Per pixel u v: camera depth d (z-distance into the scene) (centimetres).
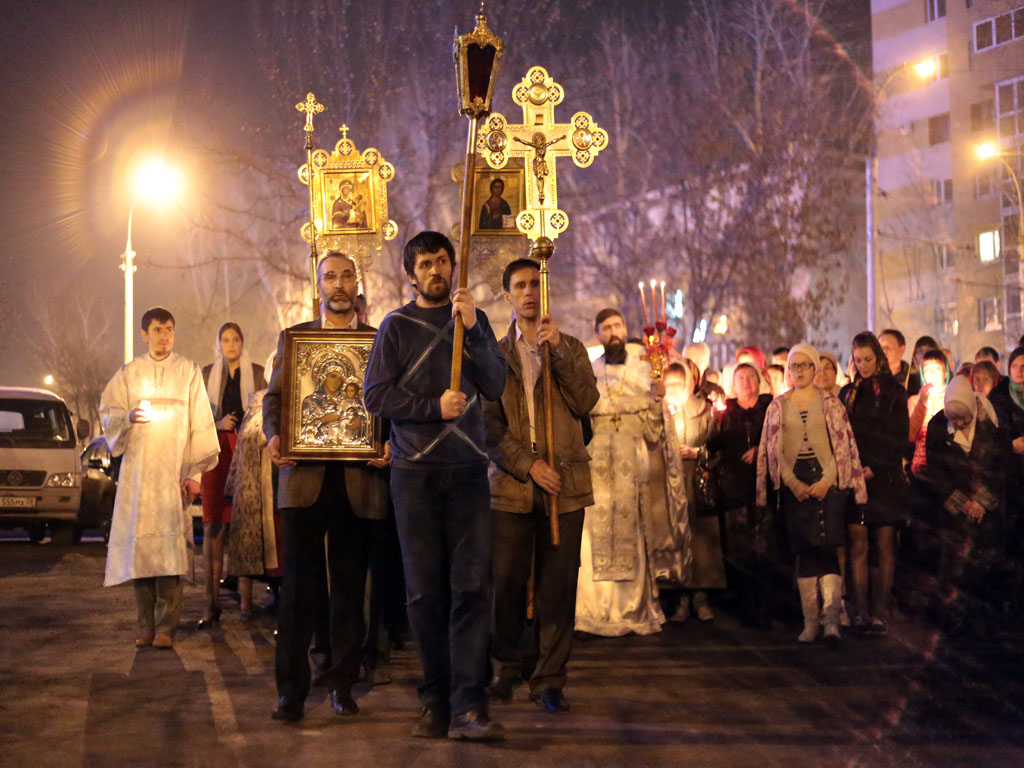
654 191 2959
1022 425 1016
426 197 2491
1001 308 4275
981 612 891
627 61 2888
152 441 793
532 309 661
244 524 885
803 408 848
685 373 955
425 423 549
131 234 2414
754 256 2748
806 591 838
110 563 792
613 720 584
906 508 896
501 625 640
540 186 712
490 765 496
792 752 520
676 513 884
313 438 597
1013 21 4278
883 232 4116
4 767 491
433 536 552
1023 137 4250
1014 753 522
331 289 629
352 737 548
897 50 4622
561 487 628
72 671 707
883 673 716
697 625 927
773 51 2823
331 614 605
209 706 614
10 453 1583
